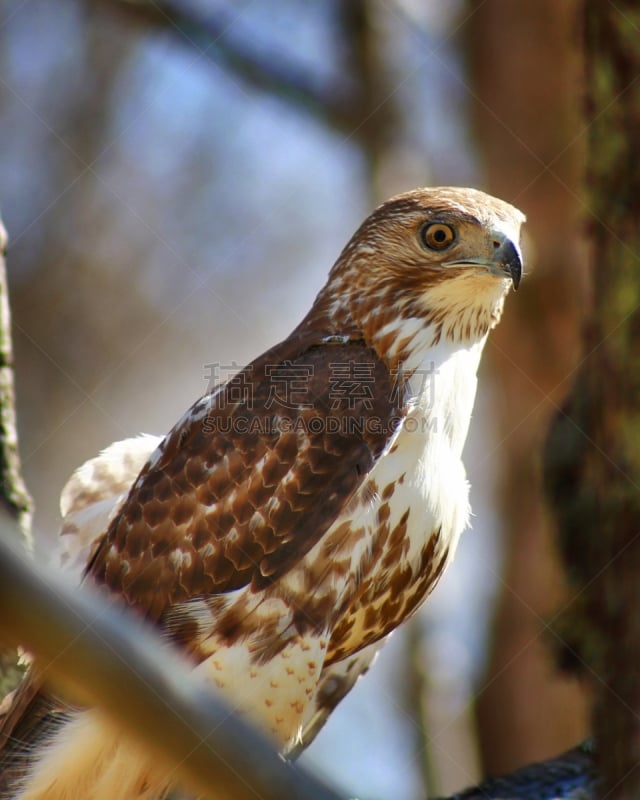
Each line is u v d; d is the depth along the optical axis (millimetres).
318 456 8352
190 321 20250
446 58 20359
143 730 4016
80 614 3629
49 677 3918
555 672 9438
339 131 19797
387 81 20109
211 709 4230
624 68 7484
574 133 16156
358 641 8898
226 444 8492
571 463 8867
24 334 19328
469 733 19828
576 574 8945
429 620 20297
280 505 8297
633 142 7453
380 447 8367
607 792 7379
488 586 19359
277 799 4371
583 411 8703
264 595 8188
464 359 8992
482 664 18141
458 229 8867
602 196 7609
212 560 8281
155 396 19734
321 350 8953
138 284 20125
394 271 8977
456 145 20391
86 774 7898
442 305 8891
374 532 8328
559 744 17328
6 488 8820
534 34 16297
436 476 8570
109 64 20516
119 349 19750
